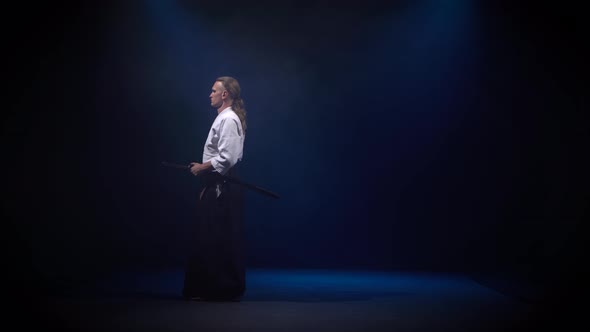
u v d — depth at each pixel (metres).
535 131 6.71
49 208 6.61
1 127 6.15
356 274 6.13
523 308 3.73
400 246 7.39
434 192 7.32
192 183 7.37
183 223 7.38
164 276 5.46
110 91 6.87
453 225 7.28
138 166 7.23
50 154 6.61
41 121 6.46
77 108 6.71
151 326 2.83
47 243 6.51
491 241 7.12
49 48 6.27
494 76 6.78
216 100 3.99
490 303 3.95
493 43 6.64
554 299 4.12
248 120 7.35
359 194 7.46
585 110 6.25
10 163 6.27
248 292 4.30
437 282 5.34
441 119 7.15
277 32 7.02
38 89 6.34
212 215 3.84
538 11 6.30
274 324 2.95
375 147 7.36
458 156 7.20
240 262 3.89
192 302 3.71
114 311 3.27
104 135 6.99
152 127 7.16
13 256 5.96
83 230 6.95
